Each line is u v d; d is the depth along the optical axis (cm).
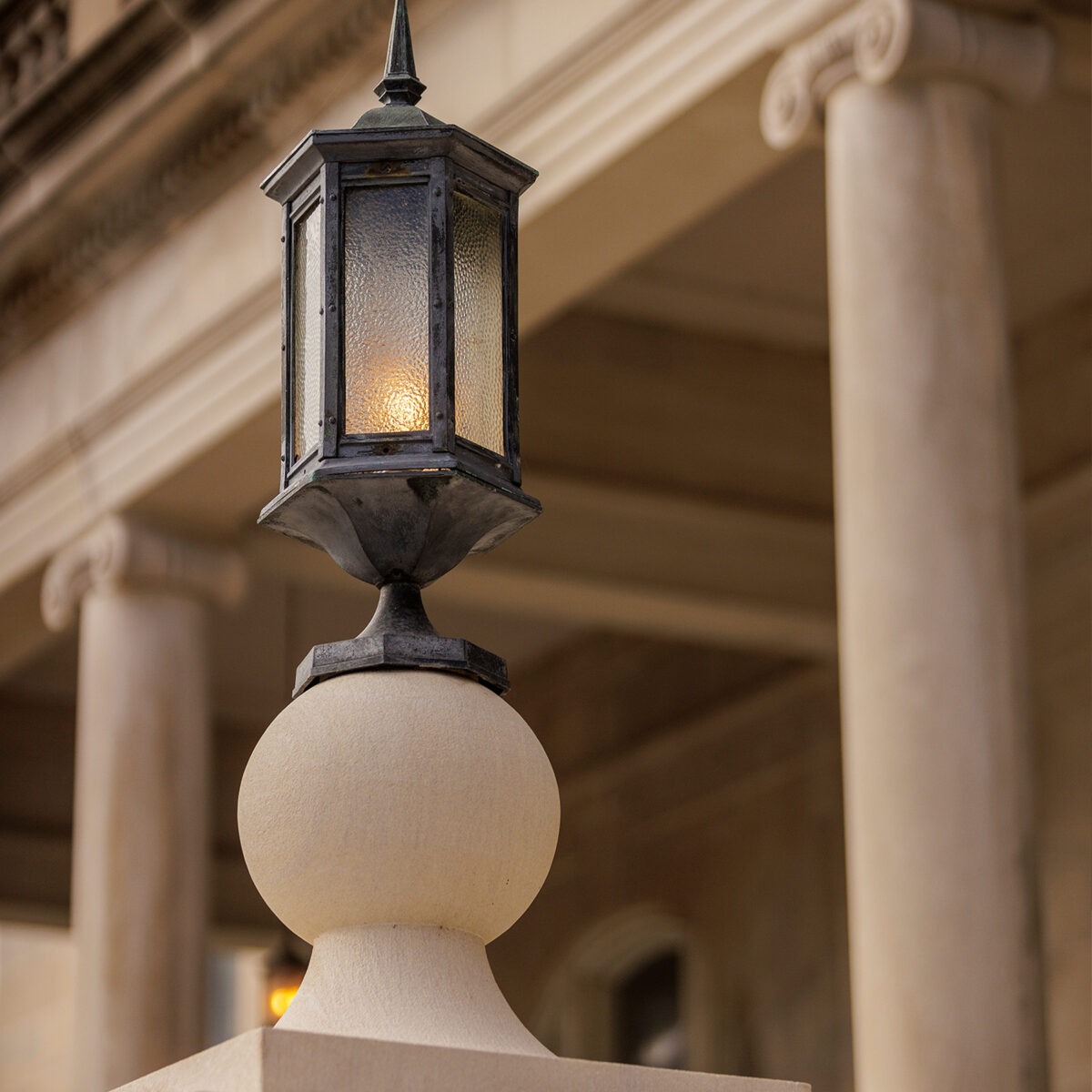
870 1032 1134
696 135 1478
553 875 3111
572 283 1655
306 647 3083
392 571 445
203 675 2075
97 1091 1934
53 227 2070
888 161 1278
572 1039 3022
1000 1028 1111
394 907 409
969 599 1191
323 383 434
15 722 3212
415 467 427
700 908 2834
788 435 2342
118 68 1898
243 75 1823
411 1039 396
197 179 1947
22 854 3169
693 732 2891
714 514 2292
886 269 1259
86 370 2117
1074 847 2217
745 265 2178
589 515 2258
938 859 1137
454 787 408
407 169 442
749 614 2320
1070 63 1331
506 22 1611
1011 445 1250
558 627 3106
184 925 2000
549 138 1562
